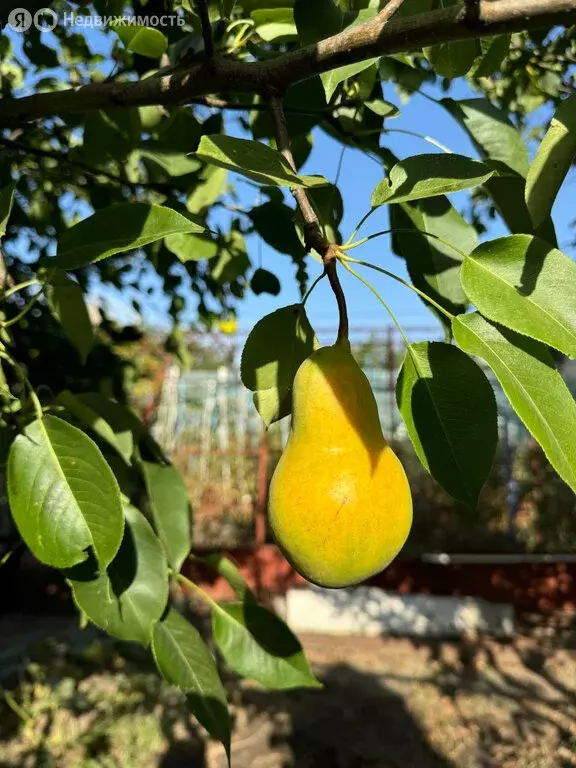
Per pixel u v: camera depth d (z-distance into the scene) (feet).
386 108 1.32
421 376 0.91
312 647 5.33
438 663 5.02
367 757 3.61
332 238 1.18
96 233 0.97
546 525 6.77
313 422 0.85
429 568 6.08
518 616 5.96
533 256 0.81
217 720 1.16
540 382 0.76
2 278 1.34
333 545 0.80
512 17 0.73
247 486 8.43
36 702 4.00
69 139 2.23
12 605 5.95
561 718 4.12
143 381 8.41
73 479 0.92
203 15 0.95
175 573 1.37
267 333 1.02
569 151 0.83
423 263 1.17
